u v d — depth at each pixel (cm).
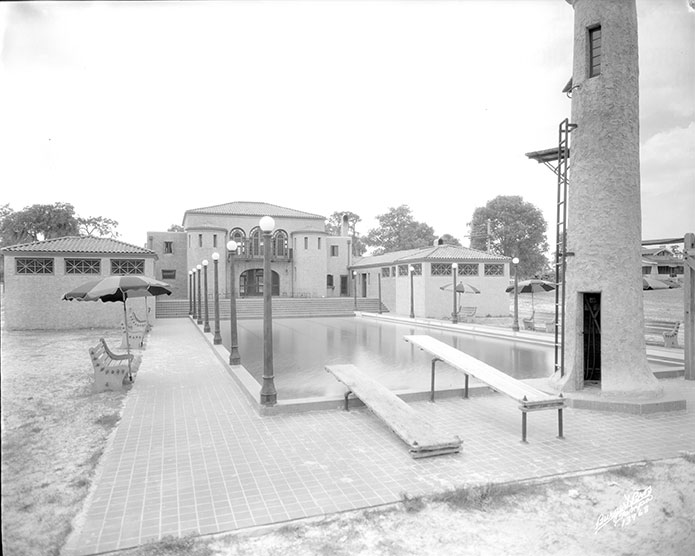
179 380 1043
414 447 562
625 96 803
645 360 819
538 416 746
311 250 4203
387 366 1263
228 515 430
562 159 952
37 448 596
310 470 531
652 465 545
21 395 868
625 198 809
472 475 517
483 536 401
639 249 821
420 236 6550
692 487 480
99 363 936
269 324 778
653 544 381
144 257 2292
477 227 4091
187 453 586
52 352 1466
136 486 491
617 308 805
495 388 675
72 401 847
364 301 3566
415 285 2959
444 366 1253
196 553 373
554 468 537
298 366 1270
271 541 391
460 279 2875
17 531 392
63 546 379
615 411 766
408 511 438
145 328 2019
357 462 554
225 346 1612
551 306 3481
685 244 1040
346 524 416
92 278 2231
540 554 374
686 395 888
